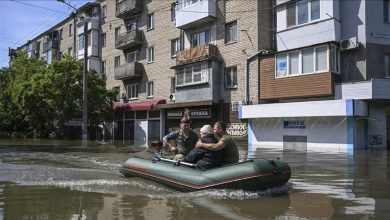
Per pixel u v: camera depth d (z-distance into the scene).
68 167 12.73
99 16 41.53
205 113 27.02
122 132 36.31
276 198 7.55
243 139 24.56
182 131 10.04
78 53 43.97
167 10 31.94
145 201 7.35
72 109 33.75
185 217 6.14
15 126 44.00
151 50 33.91
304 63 21.62
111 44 39.41
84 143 26.58
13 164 13.62
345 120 19.48
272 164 8.15
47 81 32.44
